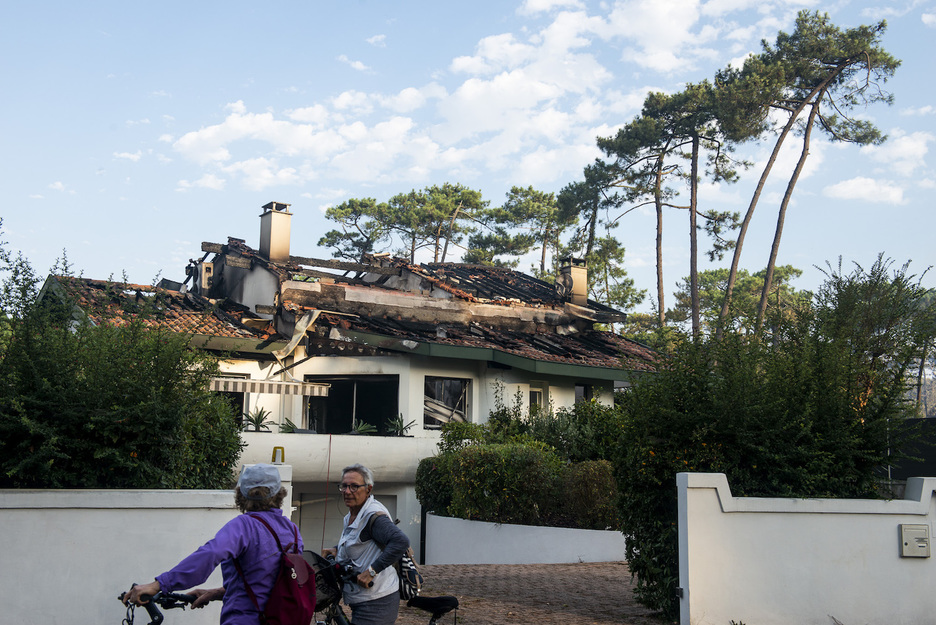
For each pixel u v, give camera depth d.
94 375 7.51
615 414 10.09
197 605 4.55
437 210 51.28
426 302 23.08
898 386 9.53
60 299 8.26
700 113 34.22
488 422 19.97
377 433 19.91
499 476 16.06
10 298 7.45
